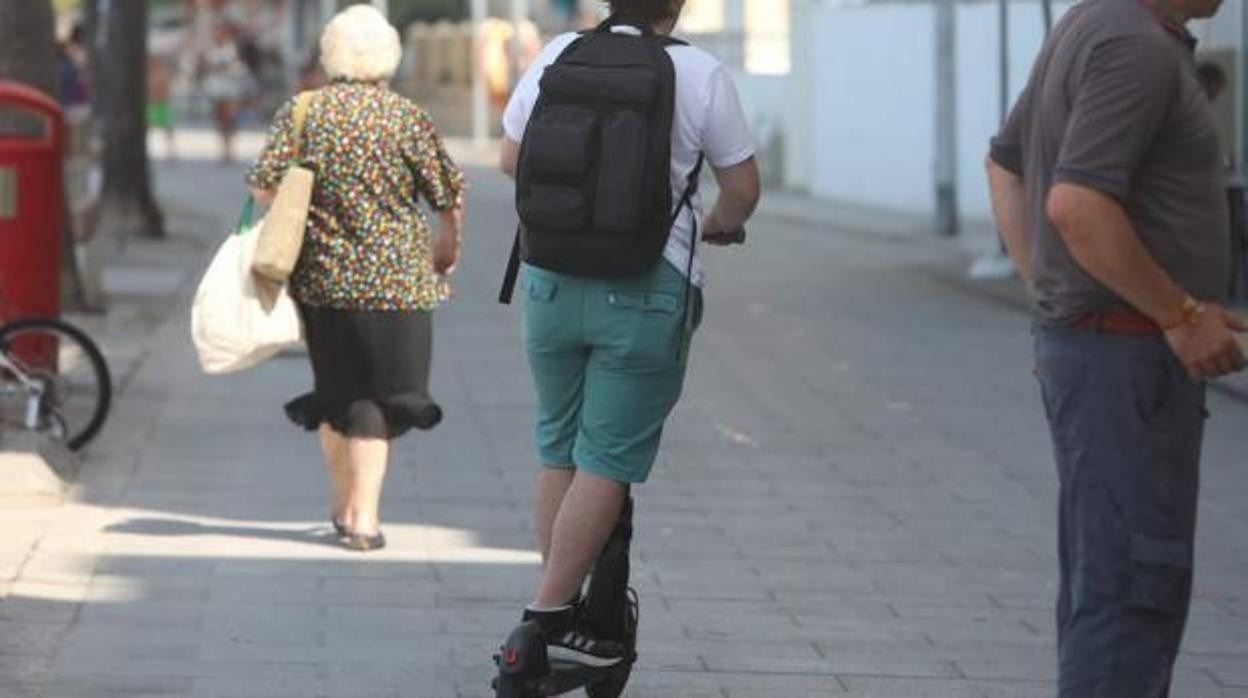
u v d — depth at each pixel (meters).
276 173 24.81
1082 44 15.11
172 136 129.75
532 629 17.66
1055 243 15.50
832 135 95.56
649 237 17.25
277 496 29.48
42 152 34.62
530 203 17.34
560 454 18.53
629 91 17.23
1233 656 22.14
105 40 72.50
